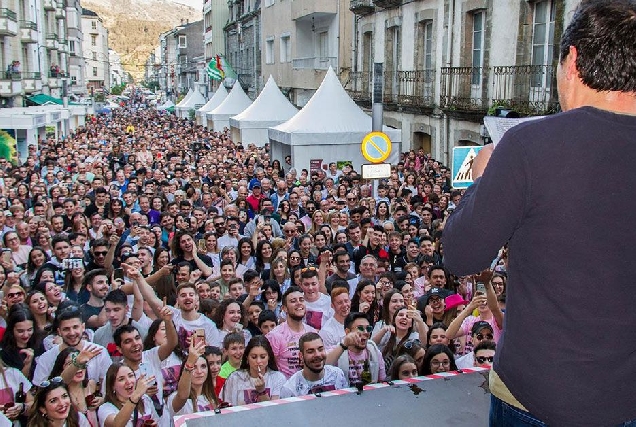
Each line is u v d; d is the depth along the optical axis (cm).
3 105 3534
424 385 230
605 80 135
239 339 516
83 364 458
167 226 1052
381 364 532
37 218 1020
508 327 146
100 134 3153
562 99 148
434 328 550
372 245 927
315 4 2769
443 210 1202
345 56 2759
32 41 3962
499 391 152
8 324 527
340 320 612
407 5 2086
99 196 1192
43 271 724
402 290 676
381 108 1057
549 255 134
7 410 465
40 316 619
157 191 1320
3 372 494
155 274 728
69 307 541
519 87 1480
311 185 1497
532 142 135
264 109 2598
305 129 1770
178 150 2409
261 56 4069
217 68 4756
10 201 1273
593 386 132
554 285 134
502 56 1562
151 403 470
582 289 131
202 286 695
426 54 2014
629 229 130
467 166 662
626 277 131
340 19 2741
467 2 1695
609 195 131
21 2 3891
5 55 3597
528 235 138
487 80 1623
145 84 17662
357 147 1800
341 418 205
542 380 136
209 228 1020
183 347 588
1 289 696
